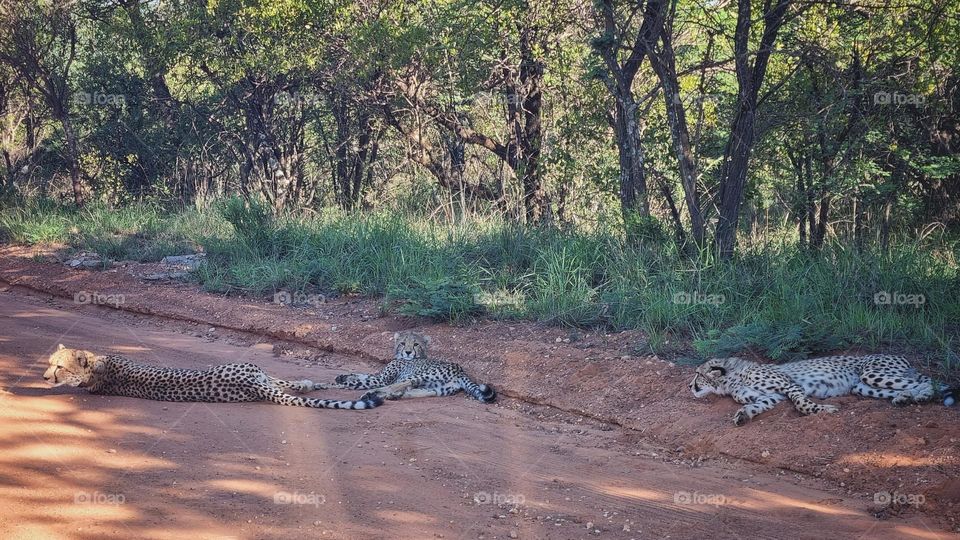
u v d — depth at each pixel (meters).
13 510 5.02
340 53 18.09
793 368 7.31
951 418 6.38
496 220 14.37
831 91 12.90
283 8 16.86
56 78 23.33
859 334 8.46
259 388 7.79
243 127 23.75
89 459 6.02
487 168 19.70
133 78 24.45
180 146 24.75
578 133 16.47
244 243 14.63
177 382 7.71
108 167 26.78
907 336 8.38
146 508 5.21
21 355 9.18
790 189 14.47
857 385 7.21
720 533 5.18
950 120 14.95
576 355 8.70
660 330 9.32
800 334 8.30
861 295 9.17
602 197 17.08
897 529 5.18
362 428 7.11
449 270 11.80
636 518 5.41
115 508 5.18
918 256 10.24
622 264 10.92
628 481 6.08
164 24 19.48
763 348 8.37
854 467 6.00
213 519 5.12
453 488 5.84
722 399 7.43
